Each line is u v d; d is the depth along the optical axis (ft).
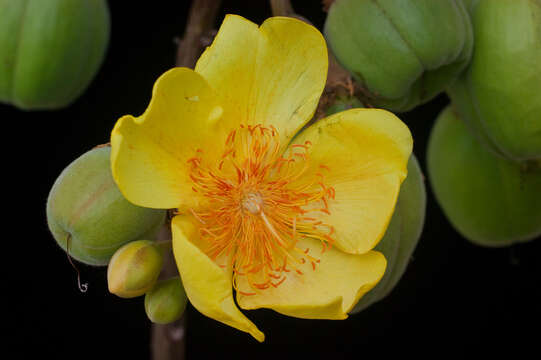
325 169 1.86
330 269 1.84
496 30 1.95
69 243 1.85
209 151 1.83
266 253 1.85
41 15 2.11
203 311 1.73
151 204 1.77
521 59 1.94
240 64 1.82
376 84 1.93
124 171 1.75
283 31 1.81
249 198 1.85
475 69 1.97
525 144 1.97
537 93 1.94
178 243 1.72
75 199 1.82
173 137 1.80
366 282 1.81
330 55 1.96
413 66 1.91
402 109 2.00
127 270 1.77
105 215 1.82
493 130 1.99
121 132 1.74
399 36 1.90
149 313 1.80
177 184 1.81
